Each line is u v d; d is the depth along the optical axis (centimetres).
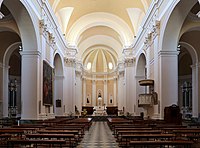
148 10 1697
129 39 2653
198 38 1738
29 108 1363
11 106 2370
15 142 622
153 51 1644
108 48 3488
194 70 1819
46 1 1524
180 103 2503
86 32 2988
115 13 2509
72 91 2664
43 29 1491
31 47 1377
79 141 991
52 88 1805
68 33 2634
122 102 3080
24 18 1287
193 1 1181
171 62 1394
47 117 1586
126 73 2661
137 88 2425
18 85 2491
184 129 892
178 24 1327
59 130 876
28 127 1000
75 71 2861
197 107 1788
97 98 3919
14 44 1788
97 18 2578
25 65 1374
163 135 702
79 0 2247
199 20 1429
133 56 2625
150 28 1716
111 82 3919
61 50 2350
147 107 1775
